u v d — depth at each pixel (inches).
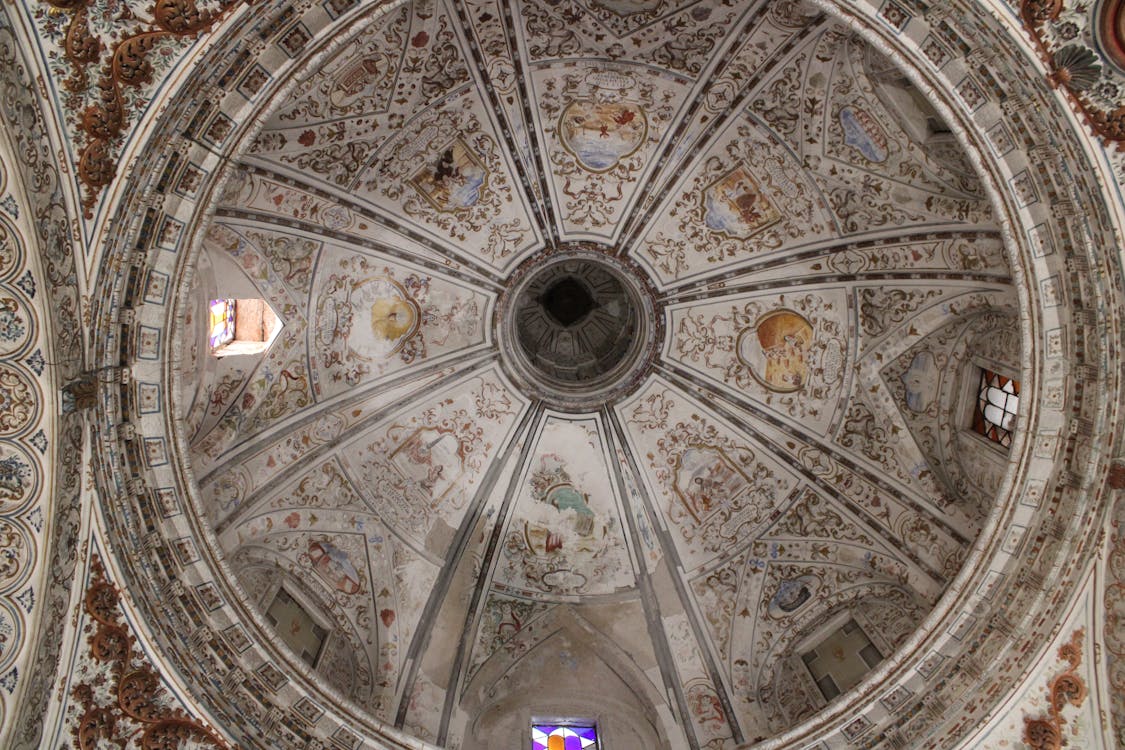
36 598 395.2
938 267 564.7
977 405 570.3
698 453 661.9
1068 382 441.7
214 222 532.1
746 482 648.4
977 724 460.8
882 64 515.8
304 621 556.7
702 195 625.9
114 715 420.2
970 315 565.9
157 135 390.9
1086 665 439.5
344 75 508.1
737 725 572.1
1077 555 444.8
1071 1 368.5
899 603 571.5
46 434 390.3
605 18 541.3
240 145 412.2
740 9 531.5
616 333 708.0
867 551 597.6
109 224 392.2
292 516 580.4
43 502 394.3
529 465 667.4
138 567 434.6
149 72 380.5
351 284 609.3
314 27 403.9
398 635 590.9
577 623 625.9
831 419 625.3
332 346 609.9
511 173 617.6
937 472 582.9
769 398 647.1
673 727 578.9
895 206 568.1
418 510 631.2
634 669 607.5
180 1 376.8
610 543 655.1
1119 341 415.2
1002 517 478.6
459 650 598.5
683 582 636.7
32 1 354.0
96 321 400.8
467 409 659.4
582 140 612.1
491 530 647.8
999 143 412.5
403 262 621.0
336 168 563.2
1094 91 378.9
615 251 657.0
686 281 655.8
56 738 403.2
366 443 623.5
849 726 498.3
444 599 615.2
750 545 634.8
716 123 593.0
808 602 604.7
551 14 538.9
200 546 463.5
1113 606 432.8
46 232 372.2
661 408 671.8
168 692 434.9
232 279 554.3
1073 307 427.5
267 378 577.3
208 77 392.2
